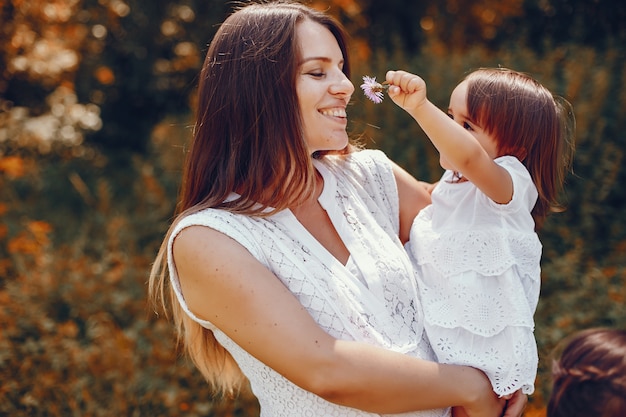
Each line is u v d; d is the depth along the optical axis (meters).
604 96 4.36
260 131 1.67
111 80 5.89
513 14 5.77
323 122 1.71
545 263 4.04
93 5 5.95
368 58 4.95
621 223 4.24
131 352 3.53
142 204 4.81
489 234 1.81
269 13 1.72
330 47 1.72
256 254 1.62
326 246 1.75
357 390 1.53
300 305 1.57
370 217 1.84
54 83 5.70
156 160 5.22
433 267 1.86
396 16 6.23
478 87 1.96
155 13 6.12
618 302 3.63
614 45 5.03
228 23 1.75
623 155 4.36
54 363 3.50
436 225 1.91
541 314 3.69
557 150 1.99
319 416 1.64
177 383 3.45
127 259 4.15
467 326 1.76
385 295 1.73
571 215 4.24
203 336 1.88
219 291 1.57
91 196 5.43
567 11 5.56
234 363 1.95
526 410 3.18
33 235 4.57
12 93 5.68
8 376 3.50
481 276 1.80
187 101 6.18
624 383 1.42
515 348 1.73
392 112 4.41
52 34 5.60
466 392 1.65
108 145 6.30
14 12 5.41
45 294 3.92
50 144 5.38
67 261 4.18
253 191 1.68
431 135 1.76
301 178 1.68
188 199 1.77
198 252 1.60
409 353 1.70
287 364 1.54
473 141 1.75
